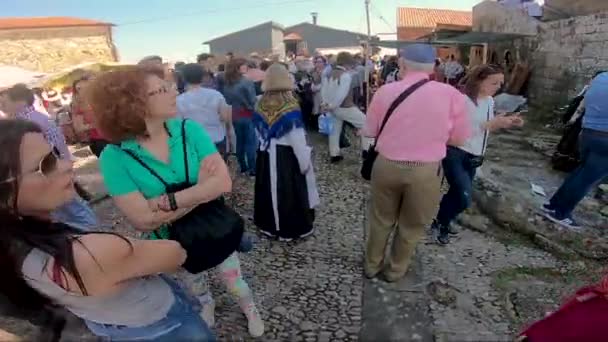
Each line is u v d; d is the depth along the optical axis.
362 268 3.49
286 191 3.84
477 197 4.84
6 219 1.12
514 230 4.22
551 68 10.42
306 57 11.88
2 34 26.11
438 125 2.82
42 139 1.20
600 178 3.87
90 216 2.56
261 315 2.85
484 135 3.70
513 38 12.85
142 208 1.87
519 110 9.12
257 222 4.10
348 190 5.41
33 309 1.21
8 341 1.81
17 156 1.12
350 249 3.83
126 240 1.24
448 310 2.94
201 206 2.05
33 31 26.81
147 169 1.88
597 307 1.87
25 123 1.20
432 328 2.74
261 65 8.52
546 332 1.97
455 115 2.91
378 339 2.63
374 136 3.07
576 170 4.00
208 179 1.95
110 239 1.20
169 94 1.85
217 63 9.90
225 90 5.89
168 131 1.93
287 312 2.89
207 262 2.04
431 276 3.38
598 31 8.47
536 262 3.66
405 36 31.84
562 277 3.43
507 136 8.12
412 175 2.88
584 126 3.85
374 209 3.19
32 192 1.15
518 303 3.04
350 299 3.06
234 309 2.92
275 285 3.23
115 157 1.87
